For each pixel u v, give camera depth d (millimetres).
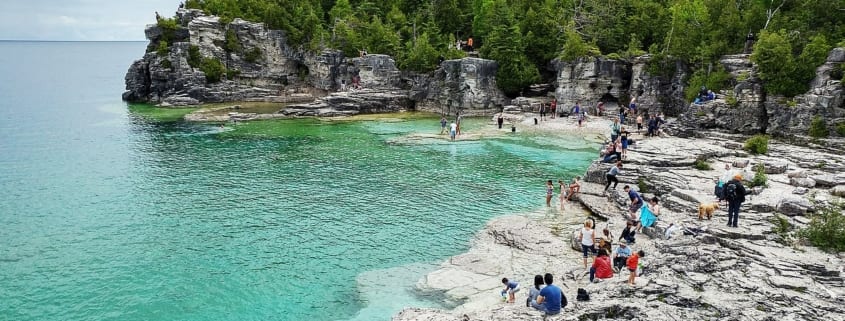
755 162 46750
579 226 39875
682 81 79812
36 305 29234
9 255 35812
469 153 65562
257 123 87500
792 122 59000
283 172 57281
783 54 60312
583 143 70125
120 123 89250
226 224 41562
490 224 40656
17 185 52938
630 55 87375
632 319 22594
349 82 112688
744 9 85312
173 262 34625
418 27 116688
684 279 26125
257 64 120812
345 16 122938
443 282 31188
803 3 74688
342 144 71438
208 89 113438
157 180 54375
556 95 92562
